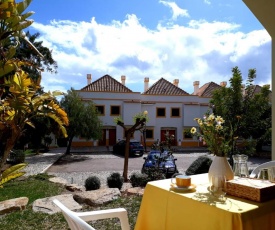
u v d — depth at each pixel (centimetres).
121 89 3097
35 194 742
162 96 3117
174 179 270
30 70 1691
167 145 1005
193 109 3120
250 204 202
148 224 253
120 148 2278
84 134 2133
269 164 329
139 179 837
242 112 860
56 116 541
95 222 433
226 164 240
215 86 3419
